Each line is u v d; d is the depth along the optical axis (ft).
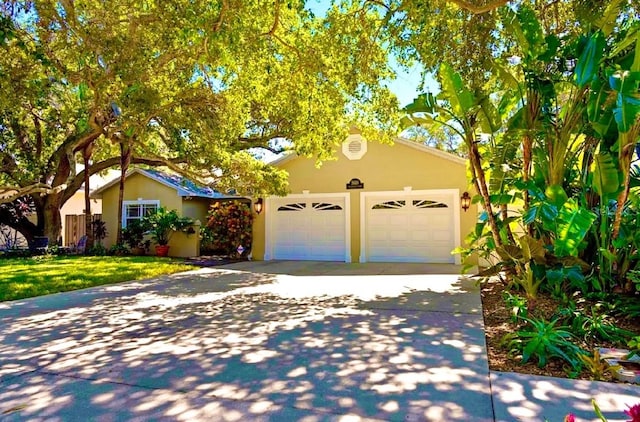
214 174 43.80
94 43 22.77
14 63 23.45
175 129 39.34
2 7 20.61
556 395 10.41
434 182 40.27
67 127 46.60
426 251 40.55
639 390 10.64
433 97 22.07
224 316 19.38
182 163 51.83
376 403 10.09
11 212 55.16
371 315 19.24
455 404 9.98
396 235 41.55
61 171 52.70
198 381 11.57
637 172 21.25
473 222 38.78
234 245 47.09
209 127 36.58
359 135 42.78
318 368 12.46
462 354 13.61
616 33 20.63
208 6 19.70
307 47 26.94
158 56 27.63
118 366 12.84
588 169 22.18
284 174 42.57
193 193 52.90
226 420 9.32
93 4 23.18
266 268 37.73
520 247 20.35
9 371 12.51
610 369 11.73
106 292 26.05
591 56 18.43
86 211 53.01
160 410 9.84
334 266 38.63
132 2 22.84
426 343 14.84
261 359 13.33
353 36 24.93
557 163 21.63
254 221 46.24
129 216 56.59
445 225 39.99
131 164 55.52
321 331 16.57
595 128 19.22
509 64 25.54
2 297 24.17
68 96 37.37
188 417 9.47
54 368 12.72
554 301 20.25
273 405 10.03
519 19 20.56
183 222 50.39
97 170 55.93
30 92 25.35
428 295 24.08
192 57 24.77
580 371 11.93
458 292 24.95
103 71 25.91
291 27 26.30
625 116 16.48
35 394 10.84
